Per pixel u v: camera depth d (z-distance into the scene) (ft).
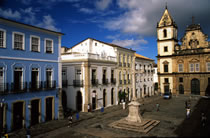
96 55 87.56
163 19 153.28
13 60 53.21
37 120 60.59
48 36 64.59
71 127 57.77
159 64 155.63
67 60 87.66
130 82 120.88
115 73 103.55
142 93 140.67
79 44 111.24
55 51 67.36
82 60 81.51
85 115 74.64
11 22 52.47
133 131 51.85
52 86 65.00
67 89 87.97
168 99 127.34
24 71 56.18
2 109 49.93
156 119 67.41
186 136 47.03
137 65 134.10
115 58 103.55
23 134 50.11
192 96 135.33
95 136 48.80
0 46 50.24
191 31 141.49
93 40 110.73
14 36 53.88
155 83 203.62
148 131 51.57
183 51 143.64
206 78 132.26
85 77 81.10
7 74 51.60
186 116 71.82
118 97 104.53
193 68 138.72
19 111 54.90
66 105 88.38
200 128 54.29
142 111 83.76
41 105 61.00
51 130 54.49
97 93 87.15
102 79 91.56
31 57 58.39
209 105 98.07
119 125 56.80
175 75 146.72
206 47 133.18
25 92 55.83
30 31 58.39
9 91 51.55
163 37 153.79
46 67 63.46
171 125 58.75
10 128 51.44
